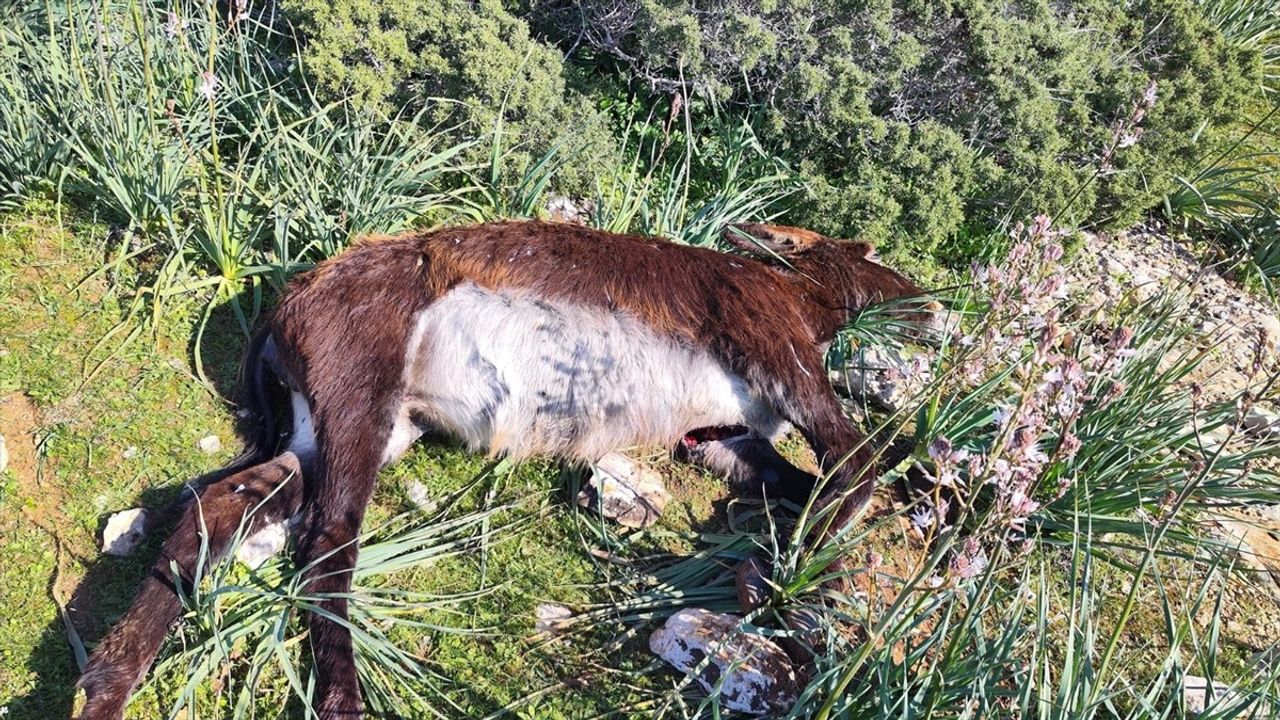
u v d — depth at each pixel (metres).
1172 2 2.82
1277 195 2.78
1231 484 1.71
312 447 1.68
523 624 1.56
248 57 2.40
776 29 2.53
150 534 1.59
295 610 1.52
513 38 2.41
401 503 1.74
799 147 2.54
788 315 1.81
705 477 1.88
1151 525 1.66
